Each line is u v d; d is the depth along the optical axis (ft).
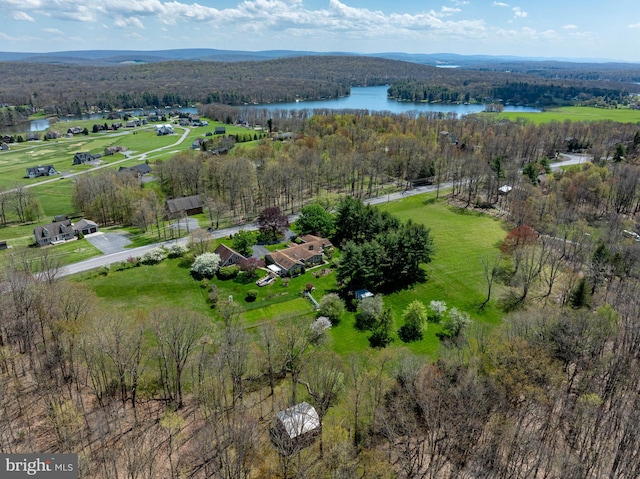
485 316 236.43
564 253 287.69
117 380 172.55
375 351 203.62
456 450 133.69
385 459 134.31
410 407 148.56
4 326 191.52
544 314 197.06
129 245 325.01
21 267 253.85
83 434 147.23
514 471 130.31
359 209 325.83
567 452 137.49
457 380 155.02
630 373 172.14
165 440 147.23
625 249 269.44
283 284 268.21
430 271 285.84
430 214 396.37
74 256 302.66
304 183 467.52
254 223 376.68
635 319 193.77
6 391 165.48
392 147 554.87
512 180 432.25
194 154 560.20
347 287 263.29
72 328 176.35
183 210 394.32
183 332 172.86
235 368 164.35
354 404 152.97
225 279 274.16
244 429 136.36
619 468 130.00
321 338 206.08
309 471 127.65
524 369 146.51
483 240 335.88
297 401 162.09
